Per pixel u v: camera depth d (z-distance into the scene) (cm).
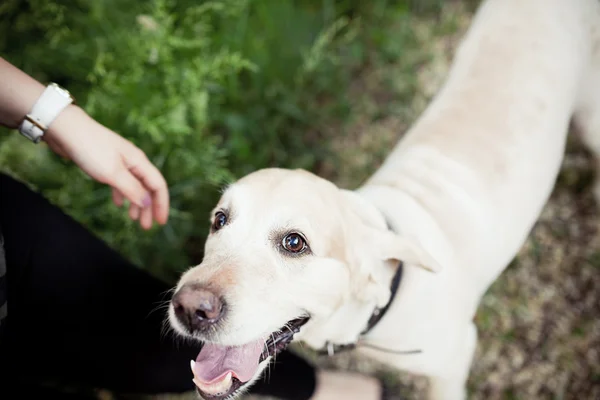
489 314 80
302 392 66
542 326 79
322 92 102
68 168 75
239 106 93
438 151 67
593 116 79
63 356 55
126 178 54
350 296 54
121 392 59
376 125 99
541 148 68
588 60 74
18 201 54
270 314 50
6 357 58
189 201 83
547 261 83
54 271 54
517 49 71
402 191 64
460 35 105
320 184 55
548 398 74
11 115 51
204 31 82
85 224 77
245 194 53
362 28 107
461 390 71
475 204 64
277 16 99
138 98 77
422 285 58
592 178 87
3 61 50
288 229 51
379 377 78
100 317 55
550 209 87
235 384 51
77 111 52
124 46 78
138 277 58
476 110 69
